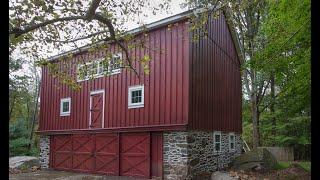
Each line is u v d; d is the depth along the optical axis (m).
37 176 15.66
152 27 14.34
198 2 16.03
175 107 13.52
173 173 13.20
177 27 13.88
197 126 13.77
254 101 21.23
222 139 16.27
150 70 14.53
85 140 17.11
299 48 11.01
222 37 17.38
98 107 16.77
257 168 14.02
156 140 14.04
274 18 11.70
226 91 17.31
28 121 29.34
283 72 11.86
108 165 15.75
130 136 14.98
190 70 13.46
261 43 19.45
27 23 8.62
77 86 11.77
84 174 16.16
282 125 23.12
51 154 19.12
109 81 16.34
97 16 9.05
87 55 16.39
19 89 28.17
